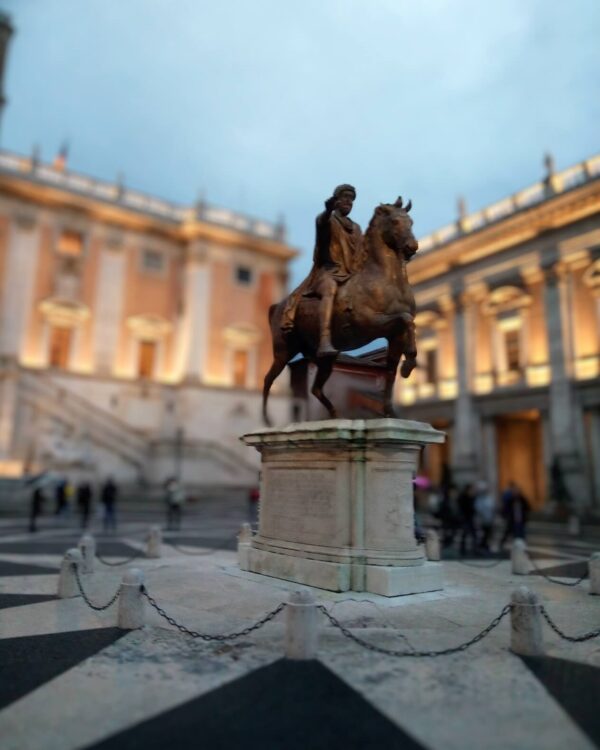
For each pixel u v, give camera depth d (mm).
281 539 7387
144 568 8977
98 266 37531
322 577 6469
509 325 29375
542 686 4094
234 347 41188
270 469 7801
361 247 6934
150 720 3527
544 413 27250
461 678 4223
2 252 34406
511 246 29453
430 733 3371
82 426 31281
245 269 42688
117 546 12648
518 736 3350
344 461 6613
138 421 36969
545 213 27406
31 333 34750
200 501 30375
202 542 13570
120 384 36750
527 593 4902
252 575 7566
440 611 5828
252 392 40656
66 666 4473
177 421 38312
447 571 9289
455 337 31984
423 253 33688
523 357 28672
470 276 31562
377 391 9266
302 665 4457
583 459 25516
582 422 25859
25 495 25062
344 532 6500
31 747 3193
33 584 7918
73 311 35750
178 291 40688
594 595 7508
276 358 8164
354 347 6996
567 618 6145
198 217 40219
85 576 8375
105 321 37188
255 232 43625
